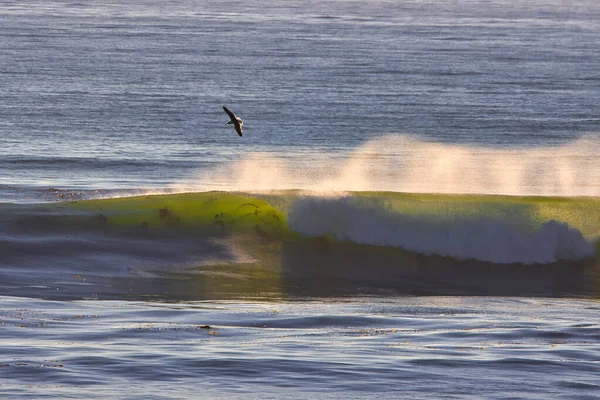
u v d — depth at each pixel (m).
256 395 40.81
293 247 78.12
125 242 75.81
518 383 43.22
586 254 79.50
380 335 52.81
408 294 70.81
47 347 47.41
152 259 73.69
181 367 44.50
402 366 45.53
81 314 56.97
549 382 43.53
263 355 46.97
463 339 51.88
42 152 169.12
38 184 133.12
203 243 77.06
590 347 50.28
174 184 138.75
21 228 76.19
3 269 68.62
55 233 76.00
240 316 58.09
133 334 51.09
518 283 75.00
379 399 40.66
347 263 76.62
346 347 49.25
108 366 44.25
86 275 68.94
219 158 171.62
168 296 65.19
